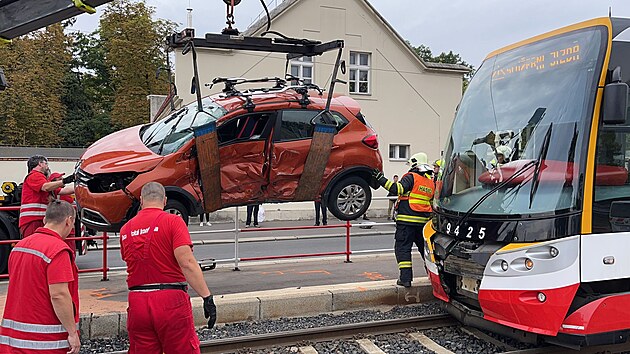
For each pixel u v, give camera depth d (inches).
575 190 215.2
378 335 278.5
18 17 171.6
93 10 167.9
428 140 1026.7
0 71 210.4
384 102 995.3
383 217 941.2
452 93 1040.8
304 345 262.8
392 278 367.6
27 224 327.9
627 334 219.9
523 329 222.8
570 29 242.8
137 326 183.9
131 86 1550.2
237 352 250.7
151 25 1556.3
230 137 296.5
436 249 268.1
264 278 370.0
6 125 1471.5
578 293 218.4
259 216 711.1
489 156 252.4
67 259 175.8
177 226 185.6
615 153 221.5
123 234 189.6
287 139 306.3
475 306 255.6
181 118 316.8
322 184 314.2
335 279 364.8
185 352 185.8
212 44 261.6
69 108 1932.8
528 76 253.1
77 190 293.9
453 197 265.6
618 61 222.5
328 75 947.3
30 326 172.1
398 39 994.1
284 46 274.1
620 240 219.1
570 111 225.9
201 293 184.4
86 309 285.6
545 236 215.8
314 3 934.4
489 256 230.1
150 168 288.2
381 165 330.6
